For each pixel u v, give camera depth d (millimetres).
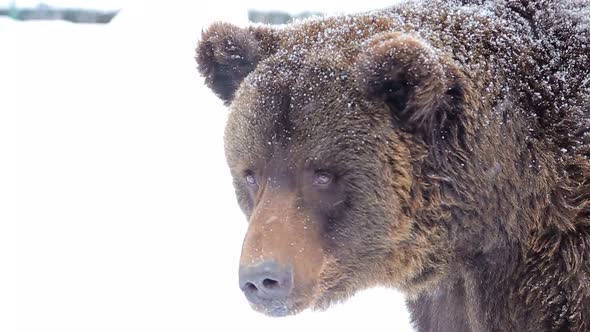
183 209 19938
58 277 16609
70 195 21047
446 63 8602
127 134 25422
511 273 9125
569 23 9398
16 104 28984
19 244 18141
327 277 8992
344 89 8828
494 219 8938
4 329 14539
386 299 16016
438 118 8719
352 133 8703
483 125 8727
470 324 9641
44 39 37625
